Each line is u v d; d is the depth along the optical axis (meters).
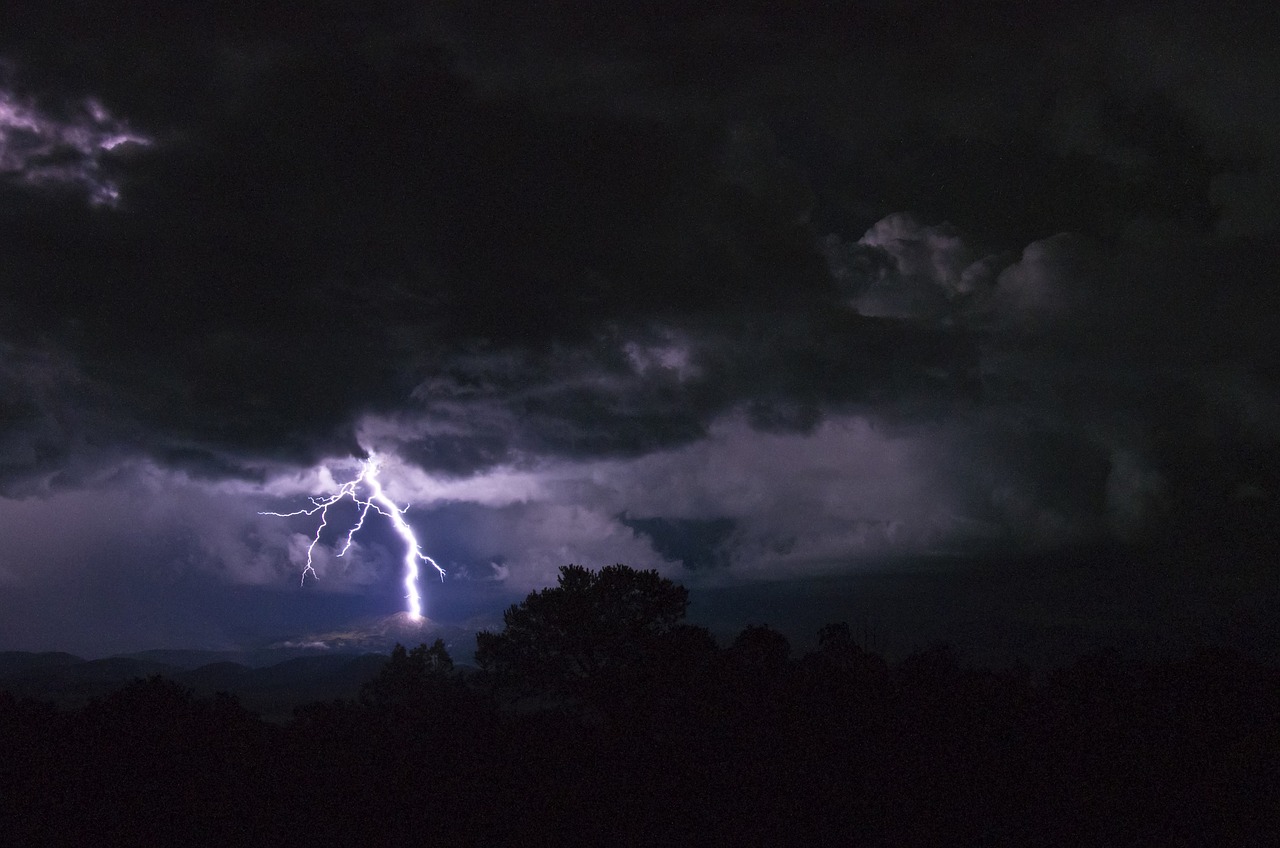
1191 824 24.17
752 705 29.55
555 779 26.45
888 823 24.67
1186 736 27.95
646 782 26.25
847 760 26.98
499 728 29.28
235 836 24.31
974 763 26.81
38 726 26.66
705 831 24.52
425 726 29.94
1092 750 27.39
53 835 23.19
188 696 29.22
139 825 24.02
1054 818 24.92
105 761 25.73
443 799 25.81
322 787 26.12
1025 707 29.67
